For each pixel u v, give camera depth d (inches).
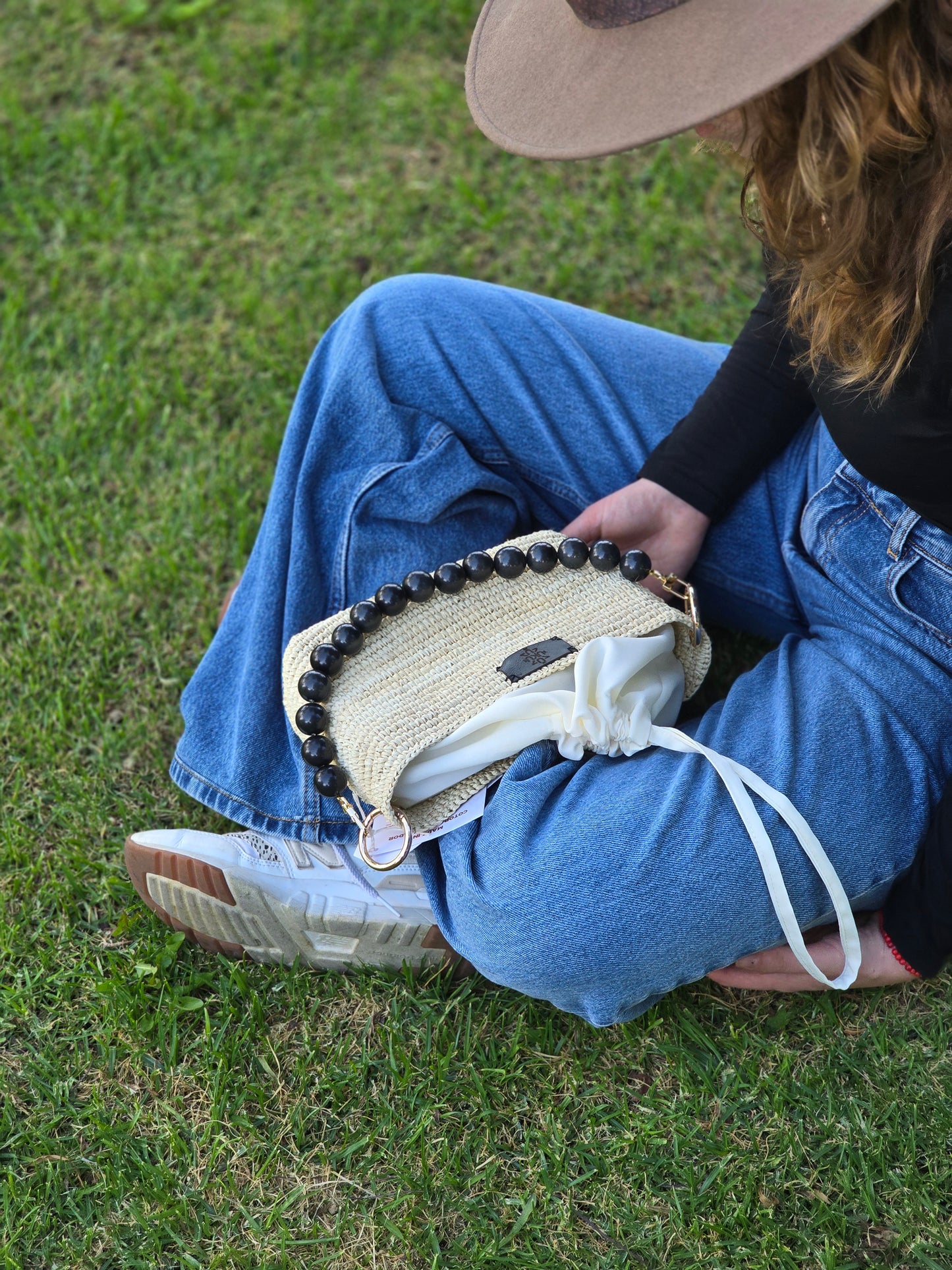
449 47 114.9
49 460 84.8
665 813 48.3
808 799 48.8
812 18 32.4
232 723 57.9
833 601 55.9
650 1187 52.1
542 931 48.5
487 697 51.2
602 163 104.1
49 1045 57.1
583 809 49.6
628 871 47.9
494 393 61.0
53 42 116.8
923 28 33.1
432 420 60.4
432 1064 56.0
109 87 112.4
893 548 51.6
